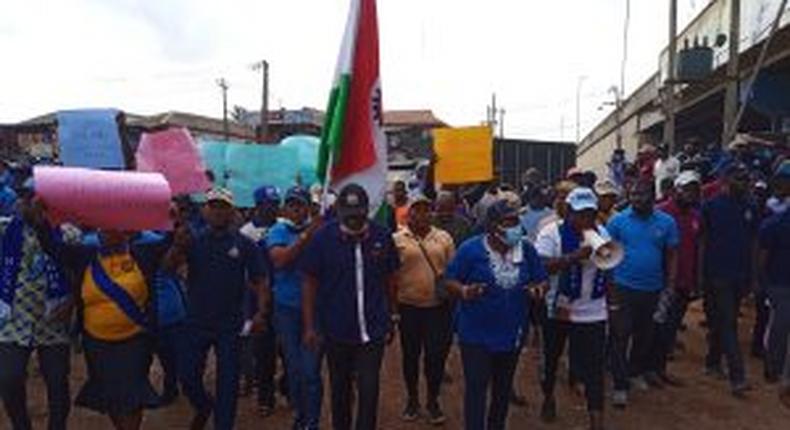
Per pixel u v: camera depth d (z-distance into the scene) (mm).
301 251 7422
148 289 6621
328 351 6816
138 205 6285
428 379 8586
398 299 8453
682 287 9922
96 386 6586
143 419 8648
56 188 6156
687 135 34406
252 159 11922
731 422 8773
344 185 7352
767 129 26406
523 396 9555
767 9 19219
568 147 25547
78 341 7746
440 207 10391
